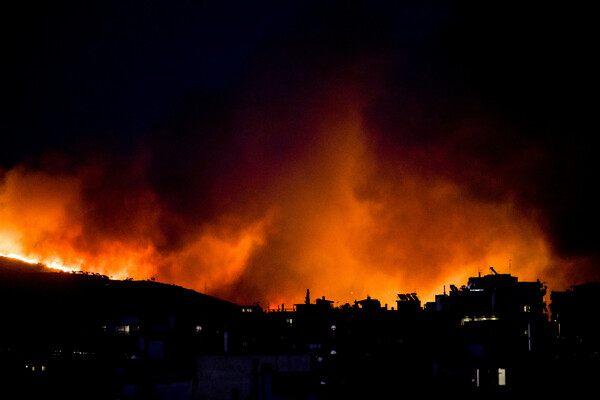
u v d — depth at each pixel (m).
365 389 41.56
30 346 55.53
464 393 43.84
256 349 43.72
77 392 42.16
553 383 47.69
